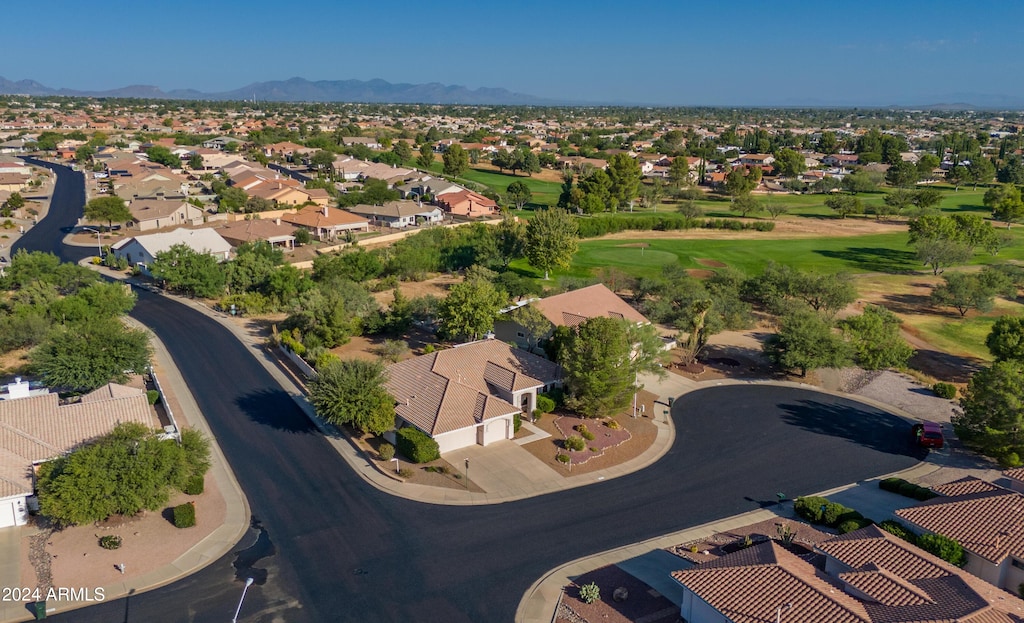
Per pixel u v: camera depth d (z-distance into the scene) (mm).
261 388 55719
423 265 96250
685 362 63844
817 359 58844
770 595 28125
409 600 31172
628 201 170625
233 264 85375
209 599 30781
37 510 36938
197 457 39094
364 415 45125
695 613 29453
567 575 33281
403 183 169625
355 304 72062
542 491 41188
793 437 49531
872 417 53500
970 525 34594
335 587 31906
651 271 102250
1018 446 44844
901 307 86812
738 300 80250
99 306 65562
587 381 48844
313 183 162250
